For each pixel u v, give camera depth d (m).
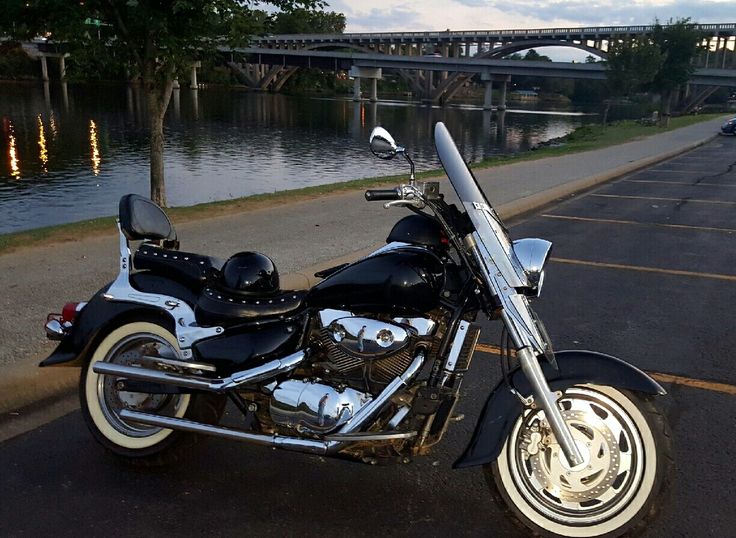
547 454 3.17
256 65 151.75
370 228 10.04
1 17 10.90
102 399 3.94
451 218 3.21
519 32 135.62
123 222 3.95
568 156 24.83
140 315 3.91
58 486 3.69
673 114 90.50
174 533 3.31
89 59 11.49
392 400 3.25
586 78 110.31
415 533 3.32
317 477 3.82
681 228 11.27
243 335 3.56
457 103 157.25
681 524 3.37
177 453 3.84
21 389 4.59
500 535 3.32
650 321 6.44
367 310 3.30
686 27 63.72
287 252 8.36
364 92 181.12
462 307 3.25
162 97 12.73
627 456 3.11
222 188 26.33
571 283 7.74
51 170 30.47
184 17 11.29
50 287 6.63
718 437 4.25
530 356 3.04
